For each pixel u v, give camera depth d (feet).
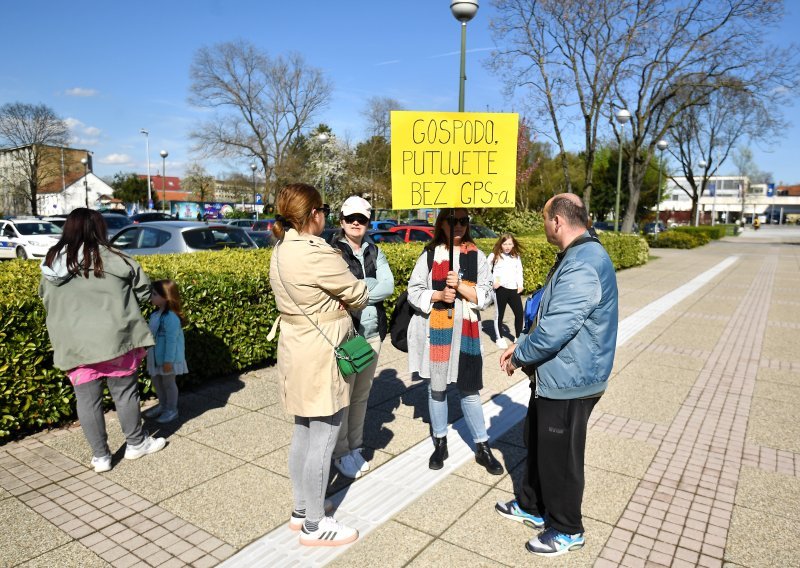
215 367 18.03
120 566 8.87
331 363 9.05
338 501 10.93
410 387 18.08
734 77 83.66
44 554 9.18
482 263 12.17
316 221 9.37
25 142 164.76
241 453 12.92
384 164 179.52
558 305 8.50
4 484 11.47
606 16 76.28
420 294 12.01
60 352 11.34
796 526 10.25
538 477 9.70
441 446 12.27
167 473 11.95
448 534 9.85
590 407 9.02
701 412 16.17
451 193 11.95
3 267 17.37
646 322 29.99
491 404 16.58
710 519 10.46
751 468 12.59
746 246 120.98
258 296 19.39
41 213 200.64
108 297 11.44
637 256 65.26
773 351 23.72
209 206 164.35
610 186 158.92
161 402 14.79
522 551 9.39
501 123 11.98
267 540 9.59
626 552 9.41
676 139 146.00
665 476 12.16
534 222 78.54
